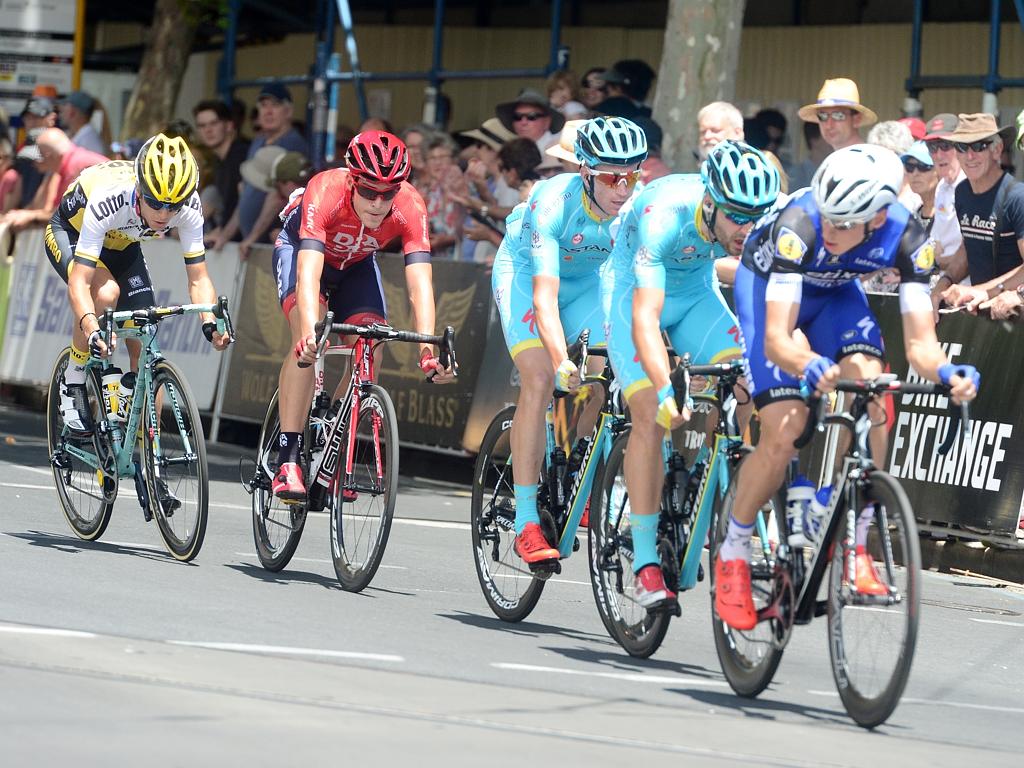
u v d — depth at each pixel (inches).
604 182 670.5
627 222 651.5
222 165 1505.9
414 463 1290.6
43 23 2094.0
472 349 1229.7
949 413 971.9
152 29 2003.0
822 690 617.3
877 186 537.6
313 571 802.2
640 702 551.2
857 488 539.2
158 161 767.1
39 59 2098.9
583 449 699.4
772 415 559.8
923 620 806.5
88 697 475.2
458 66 2084.2
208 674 523.2
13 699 464.8
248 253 1407.5
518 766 440.1
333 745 443.8
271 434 787.4
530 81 2023.9
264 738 444.8
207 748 429.1
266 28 2181.3
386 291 1294.3
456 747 454.6
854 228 552.4
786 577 562.9
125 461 797.9
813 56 1793.8
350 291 784.9
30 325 1619.1
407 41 2127.2
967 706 610.2
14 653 525.7
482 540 741.3
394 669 565.0
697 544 619.8
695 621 767.7
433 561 881.5
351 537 749.3
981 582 940.0
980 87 1456.7
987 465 948.0
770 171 587.2
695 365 630.5
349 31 1692.9
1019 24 1651.1
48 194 1587.1
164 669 523.8
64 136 1375.5
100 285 835.4
